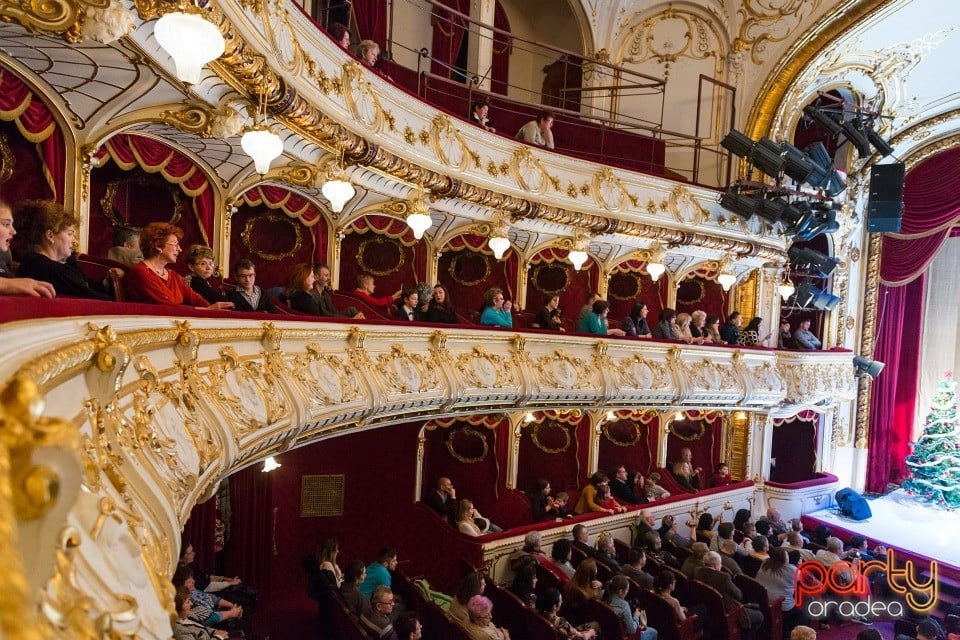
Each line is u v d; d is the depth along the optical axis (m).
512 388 8.21
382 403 6.12
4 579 0.60
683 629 7.70
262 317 4.65
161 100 4.60
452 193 8.25
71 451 0.90
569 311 12.55
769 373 12.70
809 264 14.45
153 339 2.89
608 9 14.17
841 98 15.09
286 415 4.59
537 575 8.63
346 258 9.49
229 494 8.13
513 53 14.71
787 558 9.77
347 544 9.21
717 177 14.23
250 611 6.43
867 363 15.33
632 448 13.52
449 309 8.28
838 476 16.20
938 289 16.58
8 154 4.43
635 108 14.55
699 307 14.56
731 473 14.97
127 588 1.55
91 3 2.89
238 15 4.35
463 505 9.27
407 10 10.95
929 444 15.75
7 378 1.20
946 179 15.28
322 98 5.94
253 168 6.48
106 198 5.91
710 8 14.10
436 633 6.81
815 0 12.95
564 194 10.30
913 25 12.84
